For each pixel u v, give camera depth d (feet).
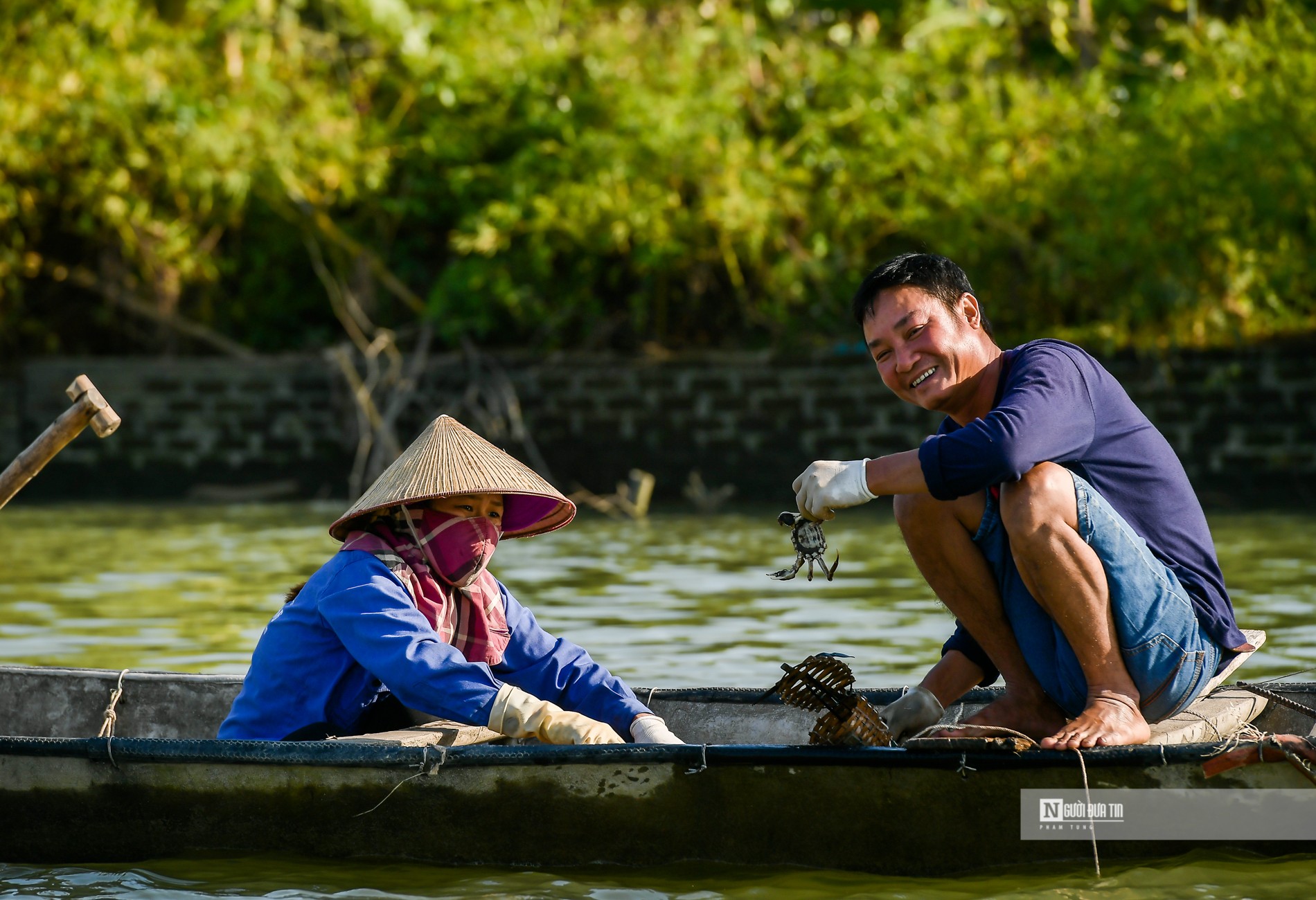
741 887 37.55
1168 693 39.47
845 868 38.58
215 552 121.90
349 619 41.19
